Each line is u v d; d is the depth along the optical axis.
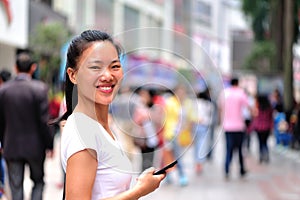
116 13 40.44
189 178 13.05
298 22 27.61
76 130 2.95
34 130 7.12
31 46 22.67
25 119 7.07
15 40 21.16
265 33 43.88
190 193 11.10
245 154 19.06
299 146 20.08
